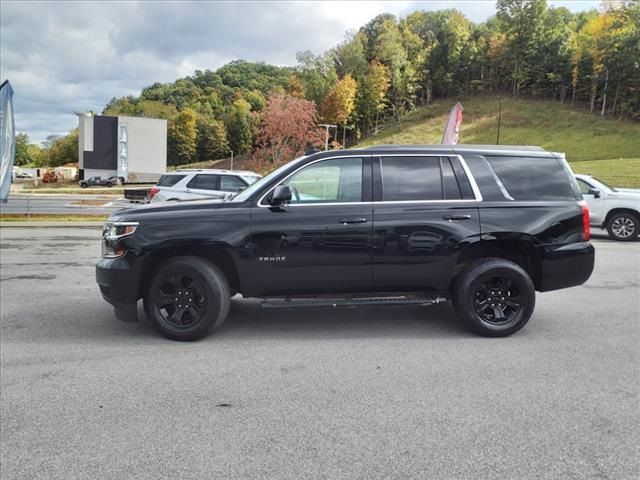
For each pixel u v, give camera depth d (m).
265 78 165.88
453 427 3.23
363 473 2.72
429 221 5.02
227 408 3.52
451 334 5.27
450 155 5.26
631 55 86.69
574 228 5.20
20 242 13.33
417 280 5.09
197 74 168.00
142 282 5.10
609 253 10.95
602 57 91.50
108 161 78.12
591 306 6.44
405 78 116.56
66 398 3.71
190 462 2.83
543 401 3.62
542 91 109.81
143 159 80.12
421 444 3.02
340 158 5.20
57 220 18.64
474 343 4.97
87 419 3.37
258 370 4.25
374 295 5.22
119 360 4.53
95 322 5.83
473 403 3.59
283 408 3.52
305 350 4.78
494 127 95.19
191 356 4.62
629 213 12.90
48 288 7.69
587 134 82.38
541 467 2.78
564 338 5.13
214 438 3.10
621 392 3.78
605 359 4.51
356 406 3.54
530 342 5.00
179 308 5.07
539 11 110.00
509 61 114.31
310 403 3.60
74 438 3.12
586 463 2.81
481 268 5.06
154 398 3.70
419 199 5.11
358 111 108.25
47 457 2.90
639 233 12.88
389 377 4.09
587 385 3.92
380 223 5.00
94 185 68.31
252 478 2.68
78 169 82.94
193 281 4.99
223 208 5.05
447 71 123.25
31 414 3.45
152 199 14.48
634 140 75.25
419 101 122.12
